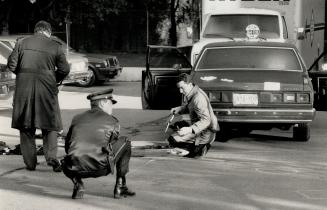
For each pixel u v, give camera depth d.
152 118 18.11
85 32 36.03
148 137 14.54
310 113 13.16
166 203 8.30
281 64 13.76
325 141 14.12
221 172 10.44
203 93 11.84
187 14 36.06
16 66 10.26
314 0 21.08
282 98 13.14
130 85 29.64
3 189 9.04
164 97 15.16
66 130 15.70
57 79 10.55
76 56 26.47
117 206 8.13
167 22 36.47
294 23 19.80
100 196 8.66
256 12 18.81
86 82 28.22
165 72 15.15
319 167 10.99
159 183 9.52
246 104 13.14
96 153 7.97
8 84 18.23
